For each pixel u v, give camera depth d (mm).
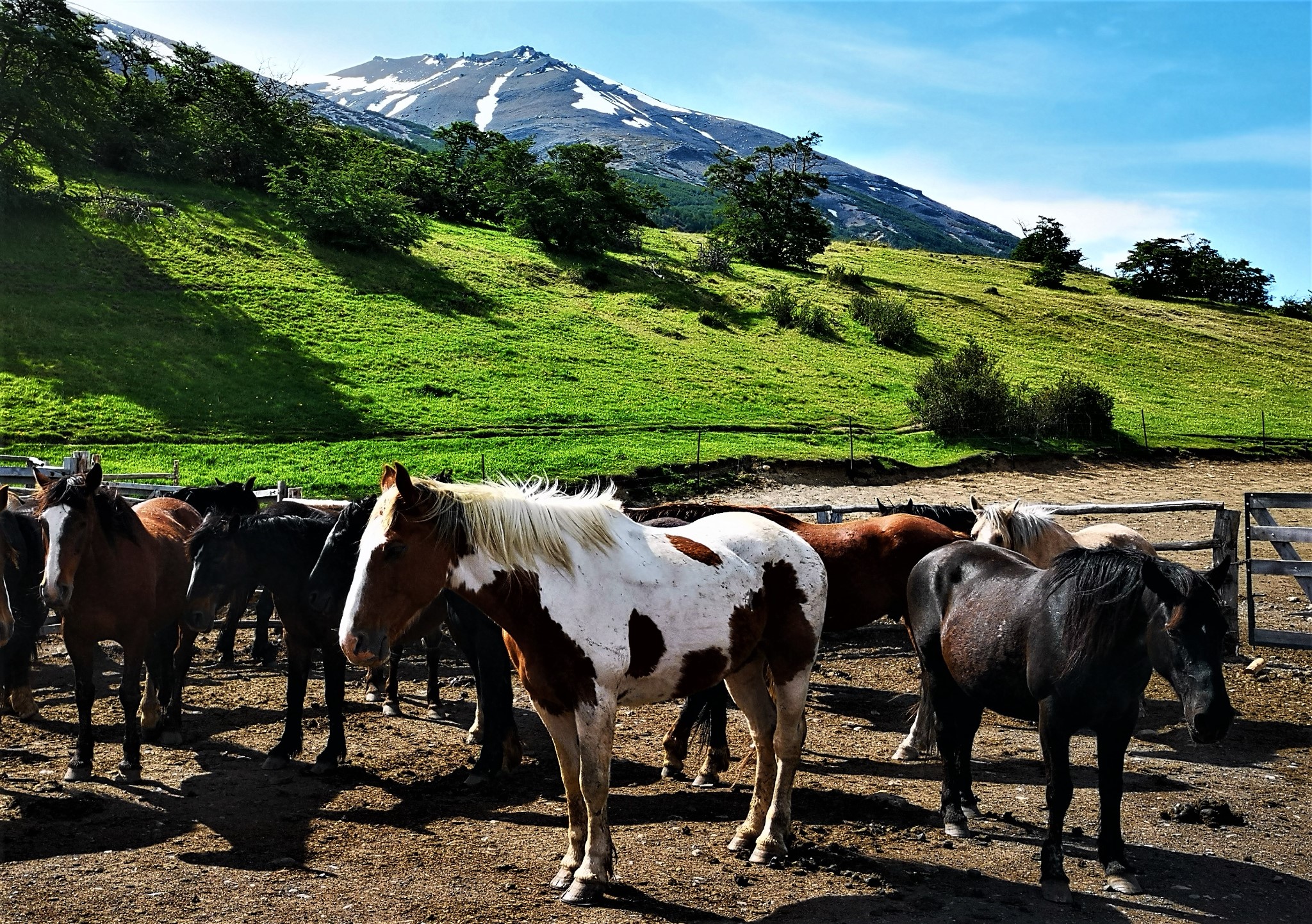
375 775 7148
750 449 33812
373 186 60125
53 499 6727
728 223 78438
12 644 8148
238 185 62312
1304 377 58406
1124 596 4992
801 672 5750
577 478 28250
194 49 71062
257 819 6137
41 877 5051
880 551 7797
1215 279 86625
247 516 7617
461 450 32469
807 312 55375
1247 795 6816
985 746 8047
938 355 53844
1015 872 5477
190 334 40656
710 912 4902
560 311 52500
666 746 7230
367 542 5047
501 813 6379
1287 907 5082
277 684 10094
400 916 4742
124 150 57750
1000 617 5586
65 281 42719
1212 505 11203
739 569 5543
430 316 48375
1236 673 10133
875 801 6562
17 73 49125
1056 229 108812
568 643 5004
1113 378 53562
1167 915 4957
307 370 39656
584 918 4781
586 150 71438
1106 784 5273
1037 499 29984
